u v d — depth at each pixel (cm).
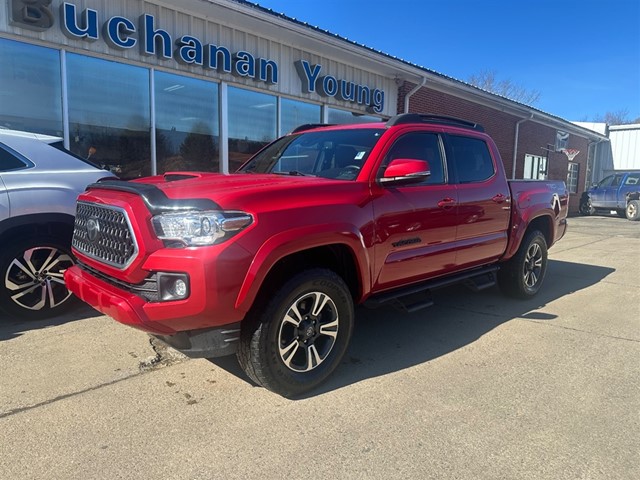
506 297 596
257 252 284
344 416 300
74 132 746
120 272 293
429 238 410
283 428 285
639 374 369
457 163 459
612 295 619
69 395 320
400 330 468
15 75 680
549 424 293
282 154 454
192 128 902
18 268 439
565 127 2214
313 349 331
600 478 242
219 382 344
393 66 1217
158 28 810
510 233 522
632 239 1233
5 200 423
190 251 272
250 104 1001
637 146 2731
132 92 808
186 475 240
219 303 275
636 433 284
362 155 381
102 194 329
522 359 397
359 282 356
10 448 259
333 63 1158
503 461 255
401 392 334
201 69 888
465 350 416
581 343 437
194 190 296
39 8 670
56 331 436
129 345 407
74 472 241
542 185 588
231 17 877
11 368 359
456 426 290
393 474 243
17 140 452
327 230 317
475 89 1520
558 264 852
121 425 285
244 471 244
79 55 739
